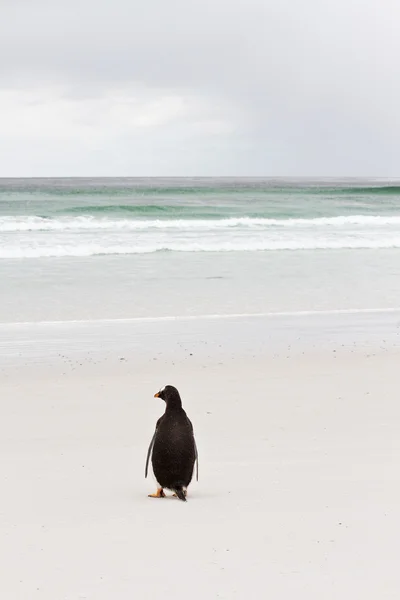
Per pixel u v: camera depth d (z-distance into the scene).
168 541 4.89
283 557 4.62
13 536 5.04
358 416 9.16
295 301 19.89
